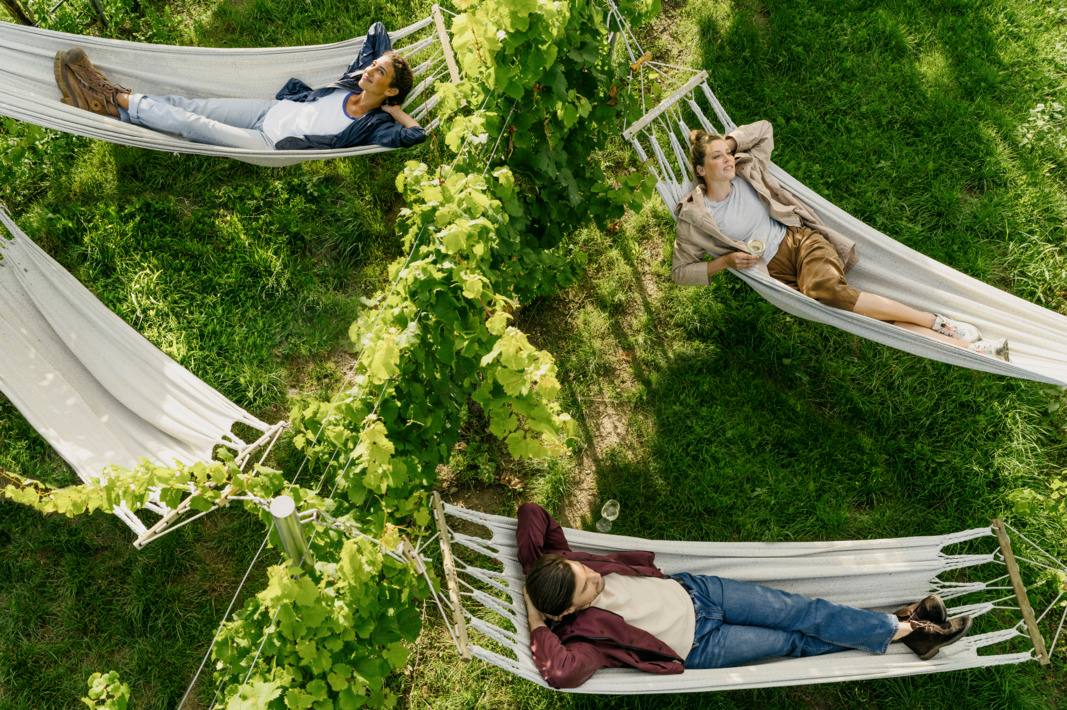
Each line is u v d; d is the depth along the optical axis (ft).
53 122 13.64
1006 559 12.02
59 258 16.01
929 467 14.16
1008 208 16.42
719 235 13.34
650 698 12.32
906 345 12.75
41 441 14.32
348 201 16.51
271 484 7.80
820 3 18.97
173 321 15.42
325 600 7.66
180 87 15.38
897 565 12.16
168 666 12.55
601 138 12.91
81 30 18.08
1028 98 17.69
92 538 13.47
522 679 12.46
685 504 13.91
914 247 16.17
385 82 14.37
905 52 18.29
